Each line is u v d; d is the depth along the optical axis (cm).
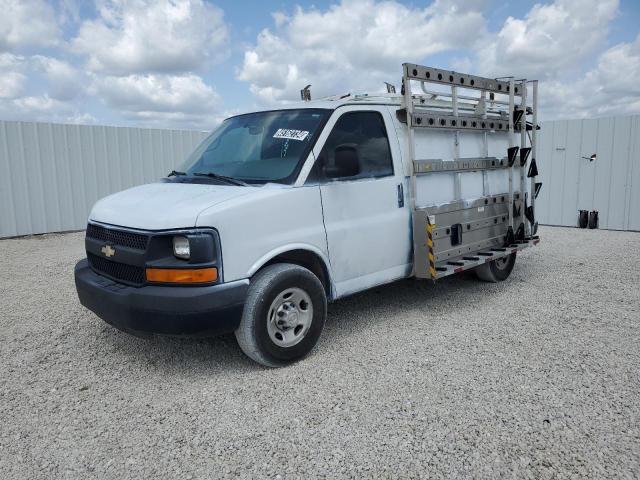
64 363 421
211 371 402
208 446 298
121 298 368
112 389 374
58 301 607
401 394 354
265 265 403
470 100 595
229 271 367
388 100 520
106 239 406
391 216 492
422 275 512
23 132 1116
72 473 275
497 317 524
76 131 1191
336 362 413
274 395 358
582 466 270
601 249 938
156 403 351
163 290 358
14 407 348
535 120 678
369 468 273
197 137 1412
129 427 321
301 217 414
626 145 1180
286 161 431
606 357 412
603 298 591
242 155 466
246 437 306
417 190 519
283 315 399
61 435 312
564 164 1263
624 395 346
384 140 496
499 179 645
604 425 308
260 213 385
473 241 587
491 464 273
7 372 405
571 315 526
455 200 567
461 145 581
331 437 303
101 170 1238
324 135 440
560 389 356
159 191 432
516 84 665
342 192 446
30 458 289
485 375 381
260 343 385
